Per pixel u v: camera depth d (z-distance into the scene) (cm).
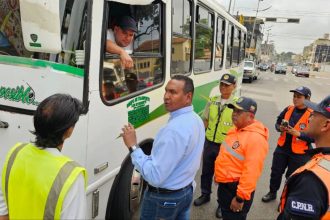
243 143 302
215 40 685
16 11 257
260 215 455
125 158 323
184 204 269
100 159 282
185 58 504
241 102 305
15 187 165
